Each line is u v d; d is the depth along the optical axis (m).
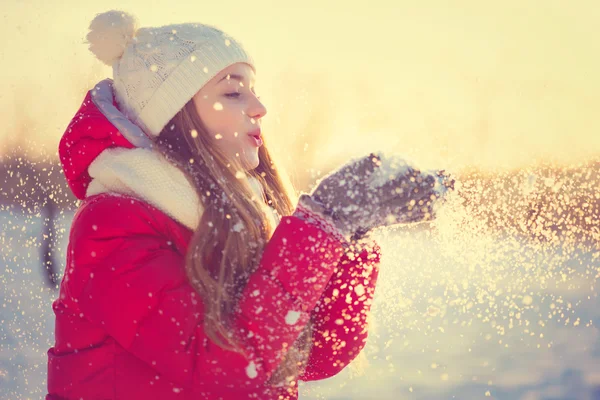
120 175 1.22
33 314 3.78
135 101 1.35
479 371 3.41
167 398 1.20
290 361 1.30
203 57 1.32
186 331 1.14
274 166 1.55
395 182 1.19
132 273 1.15
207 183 1.27
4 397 2.86
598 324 3.94
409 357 3.65
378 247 1.40
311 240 1.16
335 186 1.21
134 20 1.39
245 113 1.35
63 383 1.25
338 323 1.37
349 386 3.32
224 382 1.15
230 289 1.21
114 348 1.22
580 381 3.26
